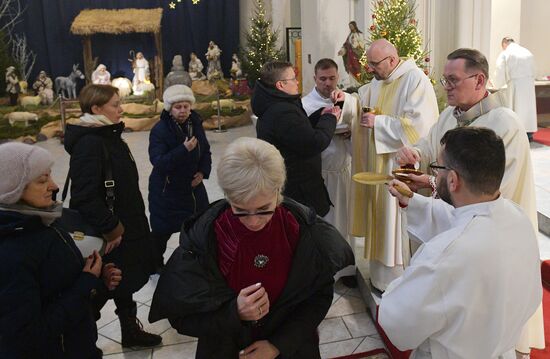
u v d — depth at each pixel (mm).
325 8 6098
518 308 1402
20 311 1461
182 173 3615
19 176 1527
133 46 13812
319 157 3162
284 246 1505
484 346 1380
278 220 1495
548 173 5613
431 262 1370
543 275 3566
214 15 14227
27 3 13109
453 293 1354
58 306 1570
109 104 2561
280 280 1517
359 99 3498
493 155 1381
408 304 1401
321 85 3549
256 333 1557
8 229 1502
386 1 4891
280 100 2930
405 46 4645
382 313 1479
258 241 1468
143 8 13719
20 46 13109
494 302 1354
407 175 2098
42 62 13508
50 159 1624
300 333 1544
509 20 7648
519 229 1408
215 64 13602
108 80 12398
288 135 2879
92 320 1795
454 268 1344
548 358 2637
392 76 3146
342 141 3600
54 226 1689
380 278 3287
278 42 12273
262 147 1365
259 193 1319
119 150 2572
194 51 14281
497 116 2178
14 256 1489
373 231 3277
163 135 3588
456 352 1391
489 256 1340
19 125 10625
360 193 3361
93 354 1765
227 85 12898
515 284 1380
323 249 1548
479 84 2213
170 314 1482
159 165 3496
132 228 2668
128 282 2697
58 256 1602
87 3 13406
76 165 2402
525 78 7086
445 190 1490
